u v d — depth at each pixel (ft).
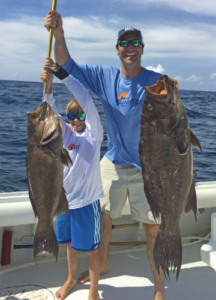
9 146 31.27
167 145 7.15
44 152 7.64
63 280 10.85
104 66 10.71
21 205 10.77
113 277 11.09
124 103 10.18
